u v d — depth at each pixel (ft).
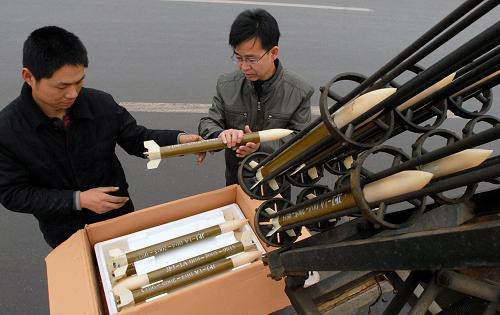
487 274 2.74
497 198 2.42
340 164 3.43
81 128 4.71
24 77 4.05
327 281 3.62
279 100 5.87
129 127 5.35
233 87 6.02
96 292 3.86
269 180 3.51
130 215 4.68
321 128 2.56
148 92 11.67
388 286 3.81
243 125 6.27
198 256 4.28
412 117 2.47
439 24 1.97
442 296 3.17
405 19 17.98
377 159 10.57
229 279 3.98
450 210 2.47
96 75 12.05
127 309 3.63
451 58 1.72
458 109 2.41
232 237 4.67
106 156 5.14
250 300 4.33
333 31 16.26
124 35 14.08
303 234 4.13
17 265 7.39
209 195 5.07
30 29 13.66
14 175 4.51
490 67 1.91
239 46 5.05
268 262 3.50
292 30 15.98
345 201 2.39
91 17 14.83
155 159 4.64
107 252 4.52
